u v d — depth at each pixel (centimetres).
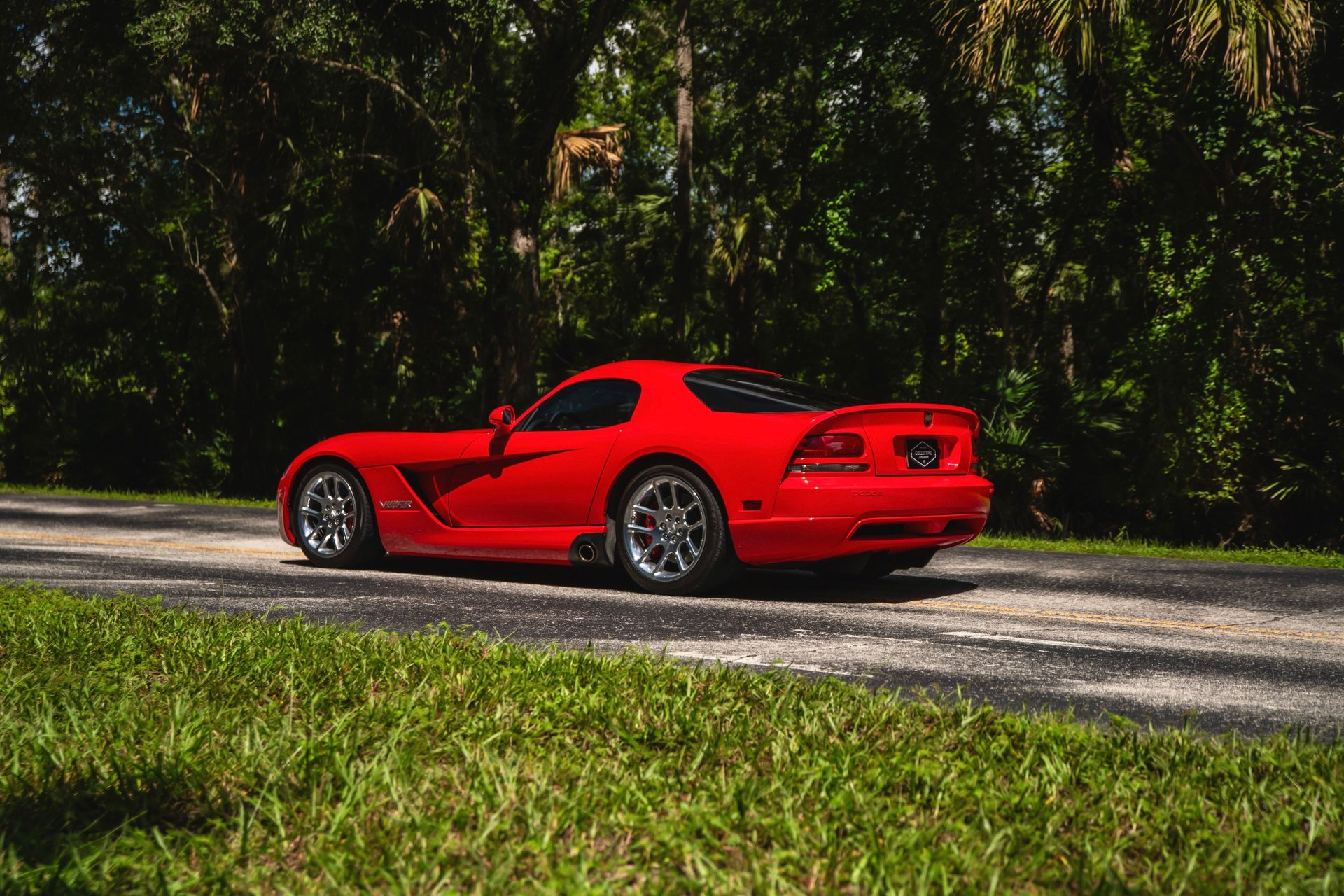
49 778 277
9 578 706
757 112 2150
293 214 2153
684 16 2442
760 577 741
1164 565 841
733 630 534
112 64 1997
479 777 271
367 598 629
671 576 654
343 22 1734
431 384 2612
